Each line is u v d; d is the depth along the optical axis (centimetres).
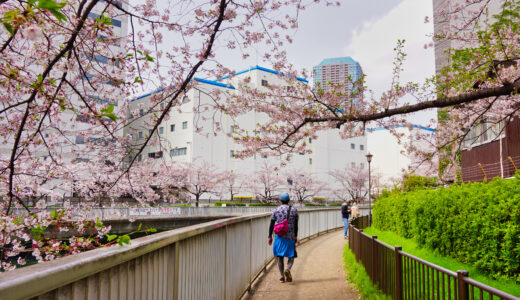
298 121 805
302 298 580
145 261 235
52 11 220
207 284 395
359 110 779
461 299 256
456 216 713
